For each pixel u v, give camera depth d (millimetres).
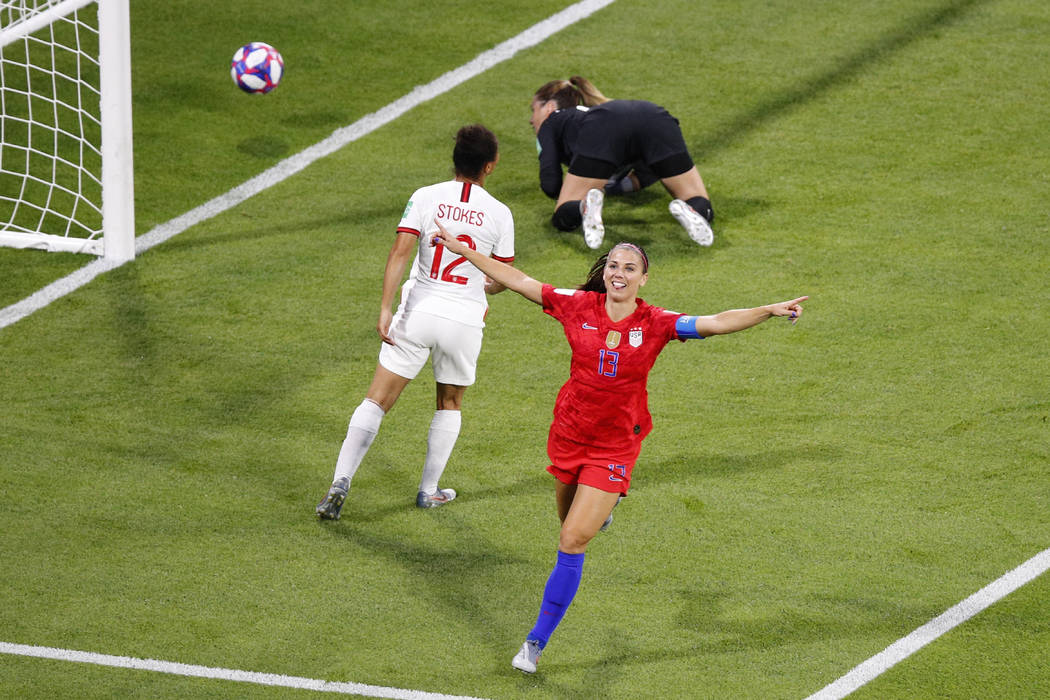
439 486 23531
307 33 43219
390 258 21781
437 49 42500
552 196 32312
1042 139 36500
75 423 25219
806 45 42094
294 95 39688
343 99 39562
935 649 19109
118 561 21141
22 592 20281
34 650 18953
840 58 41219
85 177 35594
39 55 40781
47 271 31078
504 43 42781
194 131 37562
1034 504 22625
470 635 19594
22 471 23562
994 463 23828
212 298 30016
